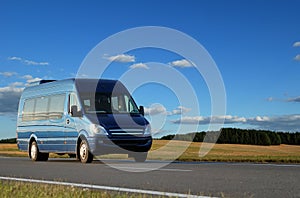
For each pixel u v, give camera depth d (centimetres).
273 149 3906
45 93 1819
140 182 901
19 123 1978
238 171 1116
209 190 754
